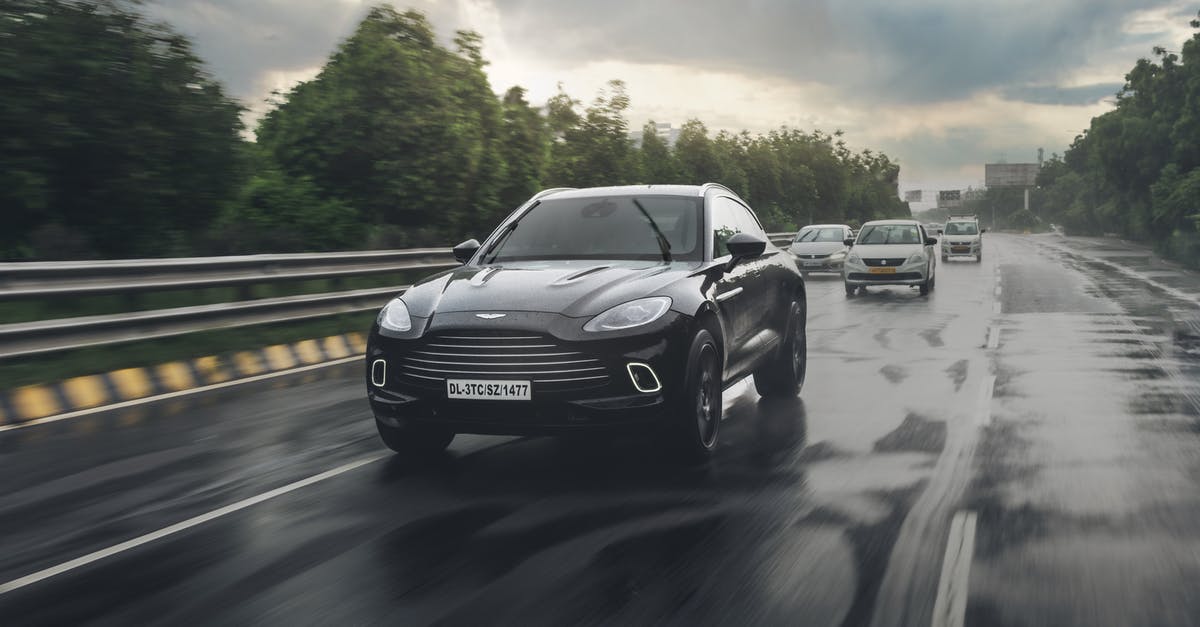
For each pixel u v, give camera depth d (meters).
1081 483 5.47
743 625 3.54
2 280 8.41
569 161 29.23
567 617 3.64
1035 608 3.67
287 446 6.70
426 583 4.02
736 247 6.77
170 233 13.84
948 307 17.39
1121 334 12.88
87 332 8.98
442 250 15.22
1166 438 6.64
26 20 11.99
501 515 4.98
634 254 6.69
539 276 6.08
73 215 12.82
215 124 13.52
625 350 5.55
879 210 100.19
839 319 15.38
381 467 6.05
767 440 6.68
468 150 19.08
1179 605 3.69
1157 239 45.72
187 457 6.42
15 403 7.85
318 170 18.42
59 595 3.97
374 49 18.50
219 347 10.68
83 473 6.05
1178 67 54.34
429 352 5.68
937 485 5.45
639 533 4.64
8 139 11.52
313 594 3.93
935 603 3.72
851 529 4.65
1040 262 35.66
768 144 60.66
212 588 4.02
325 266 12.49
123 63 12.52
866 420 7.35
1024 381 9.12
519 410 5.54
